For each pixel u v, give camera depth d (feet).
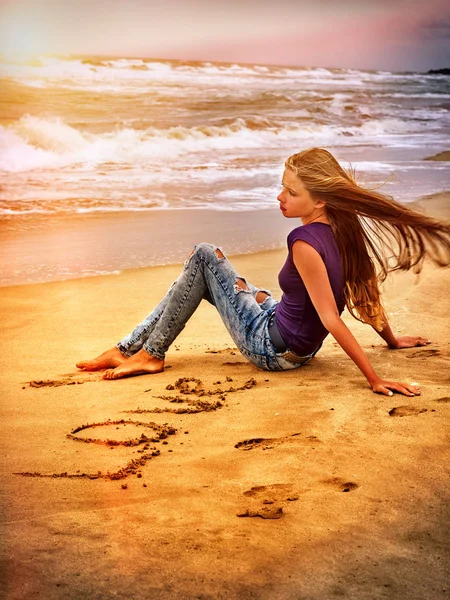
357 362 10.87
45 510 7.50
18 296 17.54
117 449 9.14
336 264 11.01
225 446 9.15
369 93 91.35
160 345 12.37
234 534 6.98
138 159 41.04
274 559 6.55
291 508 7.48
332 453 8.77
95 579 6.25
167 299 12.42
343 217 11.07
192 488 8.00
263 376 11.92
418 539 6.88
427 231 11.28
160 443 9.30
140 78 81.15
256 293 12.92
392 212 10.98
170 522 7.23
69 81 71.20
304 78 110.11
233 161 41.34
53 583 6.19
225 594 6.06
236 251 22.27
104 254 21.59
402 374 11.63
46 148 41.27
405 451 8.75
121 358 12.73
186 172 37.09
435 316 15.17
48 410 10.62
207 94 73.20
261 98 73.26
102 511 7.47
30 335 14.85
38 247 22.15
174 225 25.58
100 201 29.19
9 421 10.17
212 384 11.60
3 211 26.78
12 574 6.31
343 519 7.25
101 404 10.84
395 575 6.31
